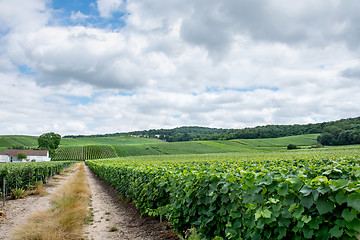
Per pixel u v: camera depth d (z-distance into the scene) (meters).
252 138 117.38
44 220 6.71
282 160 14.81
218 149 89.25
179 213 5.66
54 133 92.62
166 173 6.90
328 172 3.92
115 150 92.56
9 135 130.12
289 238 3.26
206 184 4.65
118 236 6.28
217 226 4.46
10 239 5.96
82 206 8.84
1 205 10.42
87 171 40.75
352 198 2.47
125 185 11.46
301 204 2.85
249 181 3.58
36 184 16.12
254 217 3.58
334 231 2.62
